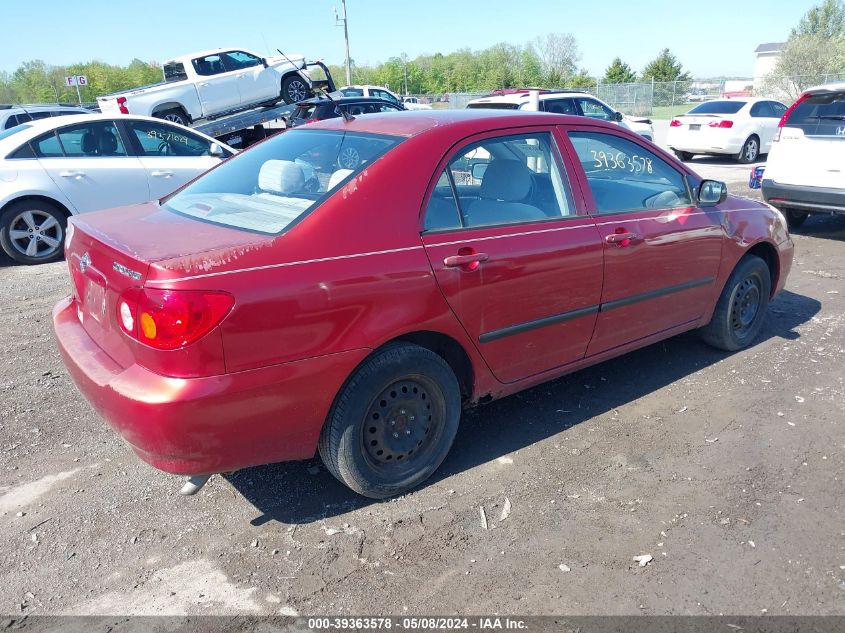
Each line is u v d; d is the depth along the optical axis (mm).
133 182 8227
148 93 13195
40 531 2943
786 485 3266
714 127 17344
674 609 2488
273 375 2623
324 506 3125
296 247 2703
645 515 3037
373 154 3119
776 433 3764
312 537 2902
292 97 15586
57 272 7410
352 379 2875
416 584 2621
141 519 3031
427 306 2998
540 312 3467
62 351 3039
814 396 4215
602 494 3201
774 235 4895
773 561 2738
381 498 3160
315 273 2691
